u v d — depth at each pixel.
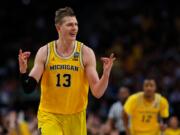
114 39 26.91
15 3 29.47
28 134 16.36
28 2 29.28
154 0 28.52
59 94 8.66
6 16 29.03
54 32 27.78
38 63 8.58
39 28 28.23
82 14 28.77
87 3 29.23
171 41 26.27
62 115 8.73
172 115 18.61
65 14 8.55
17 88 23.16
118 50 25.80
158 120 14.59
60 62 8.59
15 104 21.34
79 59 8.62
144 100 14.26
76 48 8.66
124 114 14.30
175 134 16.66
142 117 14.31
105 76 8.30
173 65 23.91
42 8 29.11
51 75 8.62
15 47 27.14
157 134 14.45
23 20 28.97
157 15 27.56
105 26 27.77
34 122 16.25
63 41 8.59
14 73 25.22
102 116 21.30
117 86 22.80
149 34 26.67
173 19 27.34
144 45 26.00
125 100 16.16
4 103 22.45
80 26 28.02
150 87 14.05
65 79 8.61
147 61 24.56
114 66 24.25
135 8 28.45
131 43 26.30
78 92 8.70
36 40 27.34
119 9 28.67
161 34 26.59
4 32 28.52
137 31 26.97
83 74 8.70
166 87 21.33
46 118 8.71
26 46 26.78
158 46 25.91
